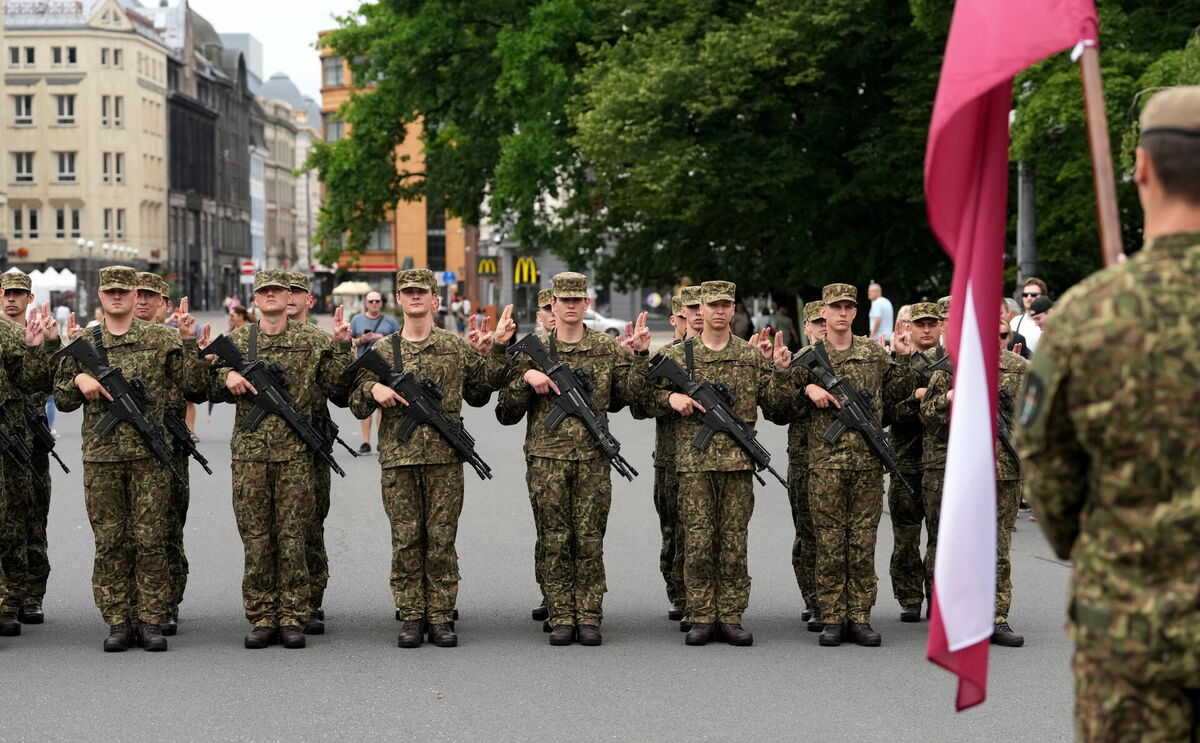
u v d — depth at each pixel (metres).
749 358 9.58
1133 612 3.70
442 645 9.26
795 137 33.75
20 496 9.83
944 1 29.61
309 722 7.46
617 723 7.43
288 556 9.28
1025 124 23.94
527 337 9.56
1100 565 3.77
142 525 9.15
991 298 5.13
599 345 9.74
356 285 88.38
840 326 9.73
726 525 9.37
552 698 7.94
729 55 31.22
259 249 151.00
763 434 23.52
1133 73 23.94
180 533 9.88
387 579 11.53
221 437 23.06
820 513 9.38
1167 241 3.77
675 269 38.97
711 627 9.38
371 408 9.43
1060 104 23.45
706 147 32.22
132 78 107.12
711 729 7.32
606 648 9.21
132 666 8.70
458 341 9.61
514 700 7.89
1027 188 25.39
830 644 9.28
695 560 9.33
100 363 9.16
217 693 8.05
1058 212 29.05
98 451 9.12
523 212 38.53
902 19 33.03
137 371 9.28
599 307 72.44
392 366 9.43
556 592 9.44
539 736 7.20
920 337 10.24
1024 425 3.84
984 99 5.20
